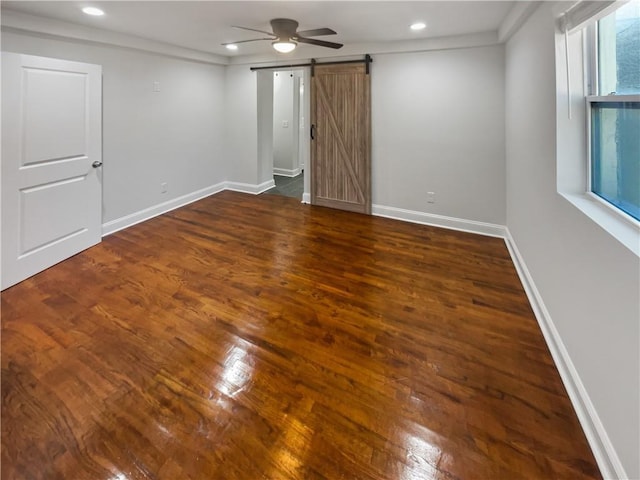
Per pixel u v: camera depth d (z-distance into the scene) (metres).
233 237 4.13
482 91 3.97
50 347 2.15
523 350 2.13
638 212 1.55
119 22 3.43
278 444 1.53
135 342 2.21
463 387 1.84
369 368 1.99
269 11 3.10
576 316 1.80
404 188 4.69
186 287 2.93
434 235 4.20
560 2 1.96
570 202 1.95
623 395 1.31
